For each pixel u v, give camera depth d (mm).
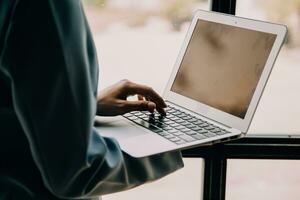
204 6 1262
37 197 620
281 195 1388
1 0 530
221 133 884
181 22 1261
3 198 612
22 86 524
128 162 698
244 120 922
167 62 1276
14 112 575
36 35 516
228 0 1246
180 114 964
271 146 1340
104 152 590
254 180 1373
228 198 1384
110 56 1261
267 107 1329
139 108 870
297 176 1378
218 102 973
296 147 1347
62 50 521
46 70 521
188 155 1327
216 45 1028
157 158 752
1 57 523
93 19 1232
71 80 530
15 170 609
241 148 1335
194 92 1021
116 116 924
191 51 1065
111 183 639
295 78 1311
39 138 542
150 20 1253
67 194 577
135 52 1266
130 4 1237
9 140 599
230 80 979
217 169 1346
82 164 552
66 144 542
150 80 1281
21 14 514
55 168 551
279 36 937
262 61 944
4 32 522
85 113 543
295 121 1345
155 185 1350
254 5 1263
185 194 1374
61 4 524
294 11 1271
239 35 1000
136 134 833
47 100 529
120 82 917
